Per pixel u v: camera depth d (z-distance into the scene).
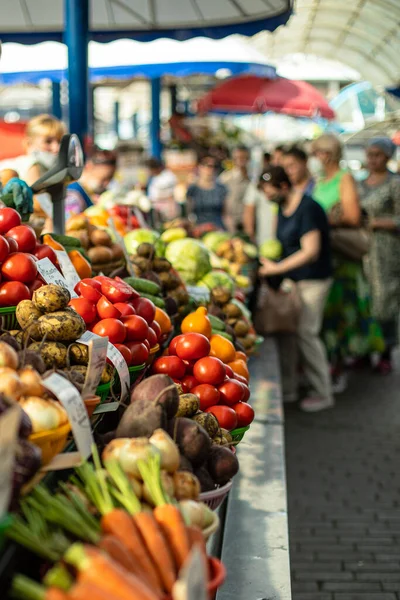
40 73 9.55
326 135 8.02
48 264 2.87
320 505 5.29
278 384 5.58
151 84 13.79
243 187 12.46
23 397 1.91
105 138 24.62
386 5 13.00
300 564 4.46
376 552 4.61
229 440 2.72
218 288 4.89
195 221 12.34
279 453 4.12
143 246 4.25
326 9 14.08
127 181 12.49
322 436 6.77
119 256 4.09
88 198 5.68
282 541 3.08
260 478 3.76
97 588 1.37
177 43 9.77
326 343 8.18
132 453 1.92
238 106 15.34
